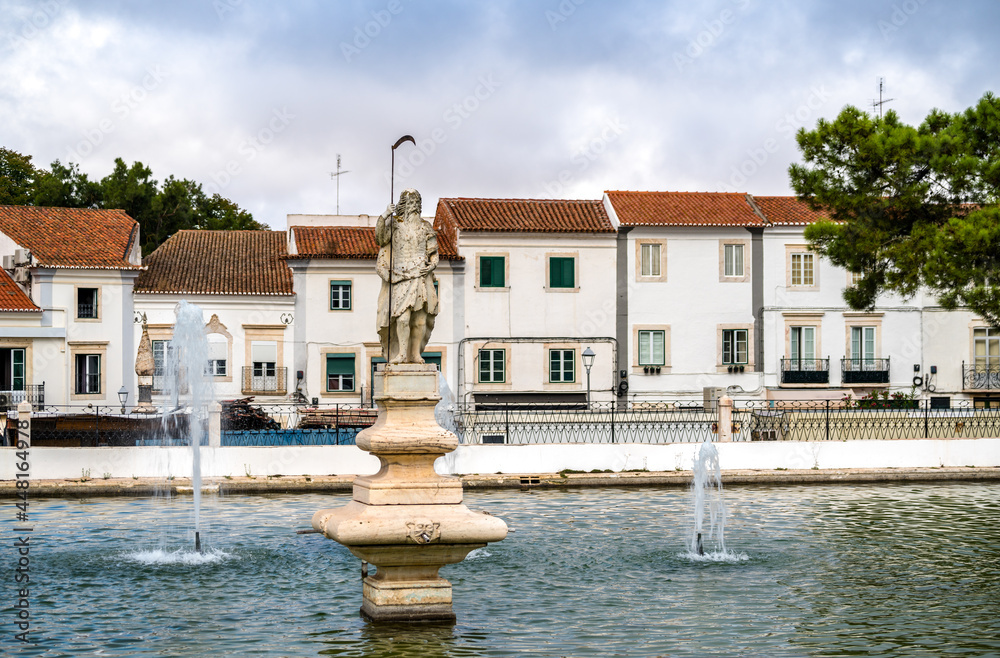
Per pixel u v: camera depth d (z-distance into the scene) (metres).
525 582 18.22
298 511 26.56
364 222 56.06
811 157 36.88
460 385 50.06
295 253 48.94
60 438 35.19
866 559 20.31
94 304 46.69
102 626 15.26
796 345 52.56
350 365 49.09
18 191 65.38
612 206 52.03
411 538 14.02
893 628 15.34
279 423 42.06
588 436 40.38
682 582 18.28
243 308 48.19
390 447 14.18
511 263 50.53
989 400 52.72
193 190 67.44
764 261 52.25
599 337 51.16
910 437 38.56
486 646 14.16
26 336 45.44
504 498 29.55
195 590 17.48
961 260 32.59
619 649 14.16
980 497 29.80
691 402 51.41
